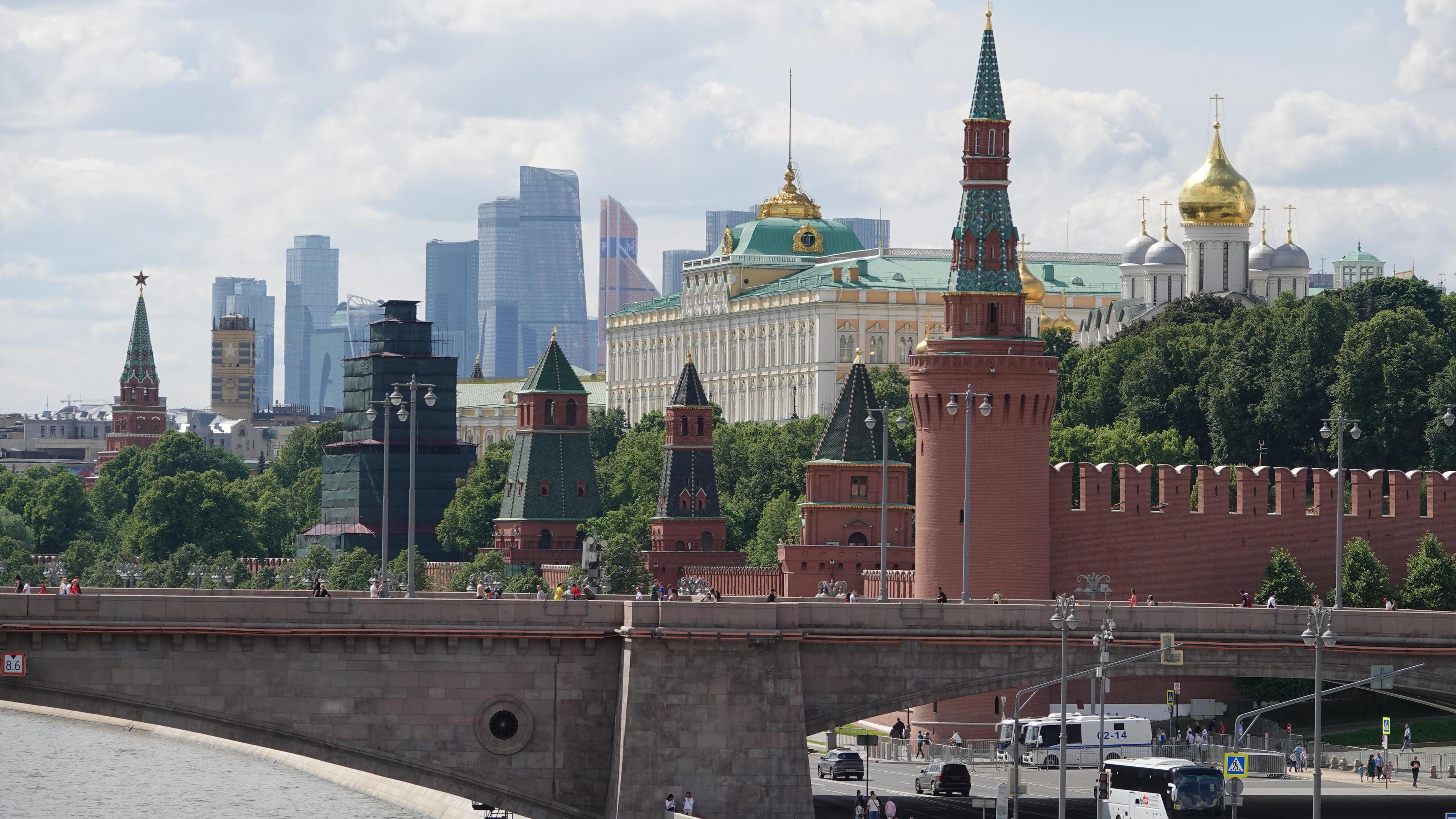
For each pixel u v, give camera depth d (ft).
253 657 592.60
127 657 583.99
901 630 636.89
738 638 619.67
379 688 602.03
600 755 616.39
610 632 616.39
